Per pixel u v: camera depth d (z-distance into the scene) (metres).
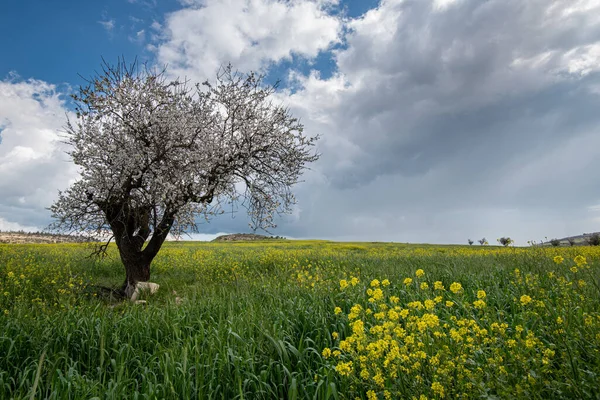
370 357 3.57
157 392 4.02
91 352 5.52
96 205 12.46
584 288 5.33
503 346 3.86
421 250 23.05
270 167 14.10
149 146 11.93
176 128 12.01
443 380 3.18
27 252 20.00
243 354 4.71
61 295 9.38
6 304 8.50
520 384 2.97
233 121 13.66
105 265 16.98
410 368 3.42
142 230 12.95
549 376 3.27
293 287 8.30
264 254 21.11
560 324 4.00
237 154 13.26
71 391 4.20
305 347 5.38
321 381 3.90
